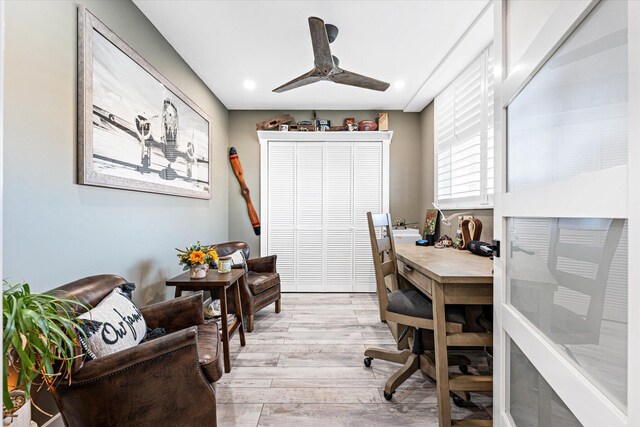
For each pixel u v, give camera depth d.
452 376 1.59
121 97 1.88
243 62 2.88
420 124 4.29
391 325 2.73
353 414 1.69
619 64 0.59
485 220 2.70
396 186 4.30
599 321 0.65
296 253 4.23
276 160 4.22
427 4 2.09
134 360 1.19
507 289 1.18
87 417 1.17
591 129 0.68
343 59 2.85
